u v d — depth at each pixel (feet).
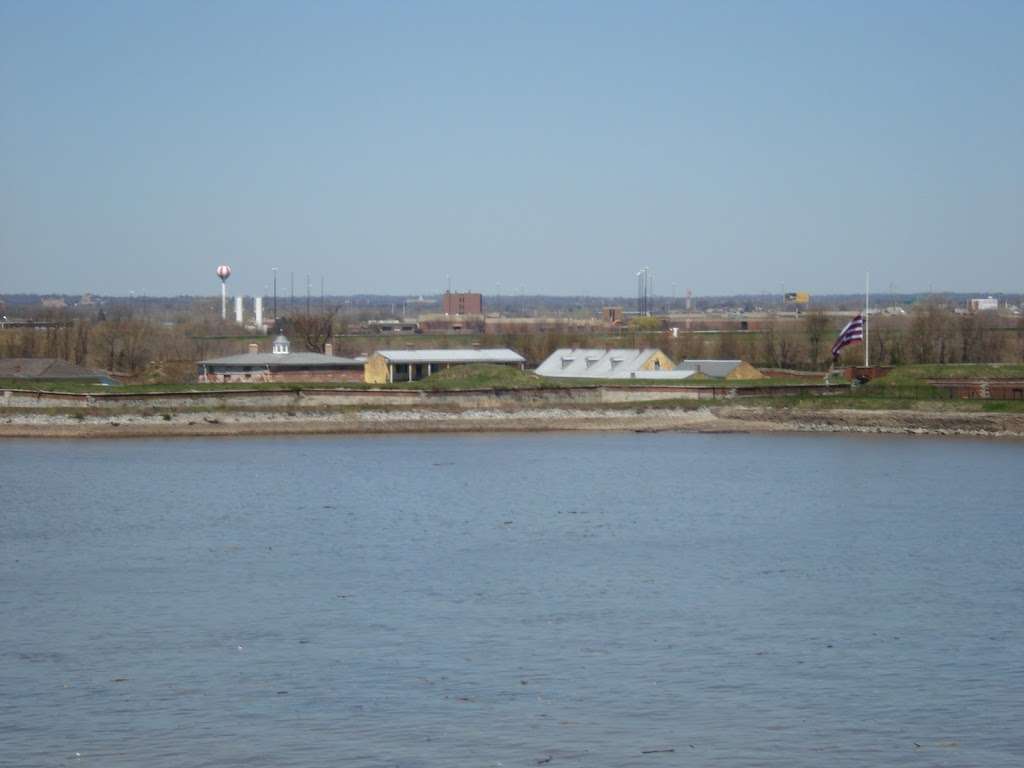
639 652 164.76
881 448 391.86
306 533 243.40
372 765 128.16
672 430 445.78
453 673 156.15
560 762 128.88
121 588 198.49
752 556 223.51
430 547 229.86
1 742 133.80
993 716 141.90
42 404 426.92
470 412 449.89
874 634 173.37
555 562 217.15
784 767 127.95
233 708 143.84
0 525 252.01
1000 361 621.31
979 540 238.89
